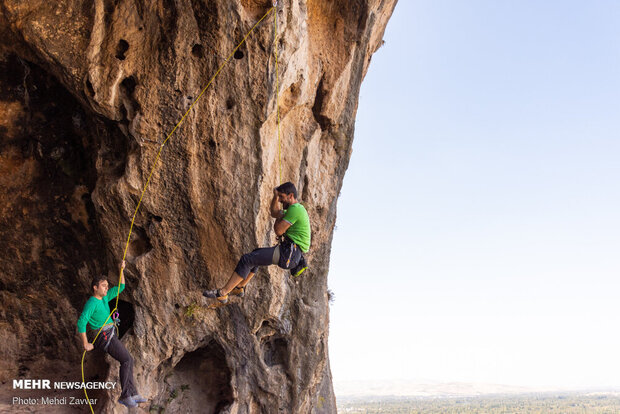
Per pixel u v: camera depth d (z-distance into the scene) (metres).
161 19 8.45
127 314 9.68
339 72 10.12
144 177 8.67
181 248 9.11
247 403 9.79
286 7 8.51
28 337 10.23
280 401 10.01
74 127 9.55
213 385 10.09
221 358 9.84
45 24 8.15
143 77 8.46
